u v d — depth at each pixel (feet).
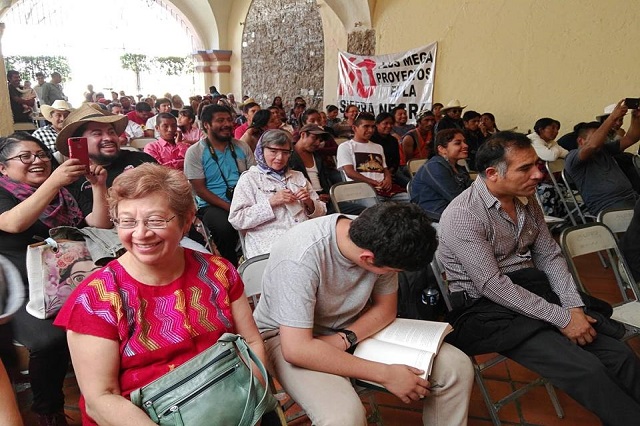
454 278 6.23
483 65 20.59
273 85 34.68
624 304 7.19
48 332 5.44
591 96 17.90
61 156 8.14
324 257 4.61
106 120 7.97
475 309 5.80
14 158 6.23
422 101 22.89
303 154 12.50
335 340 4.79
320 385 4.50
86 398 3.53
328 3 25.71
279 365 4.83
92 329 3.52
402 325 5.16
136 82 51.19
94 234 5.60
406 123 22.93
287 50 32.35
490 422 6.40
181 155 13.85
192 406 3.53
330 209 12.03
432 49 22.09
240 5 37.42
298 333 4.51
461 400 4.86
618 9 16.84
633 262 7.68
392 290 5.24
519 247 6.25
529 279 5.97
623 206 11.09
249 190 8.30
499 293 5.63
